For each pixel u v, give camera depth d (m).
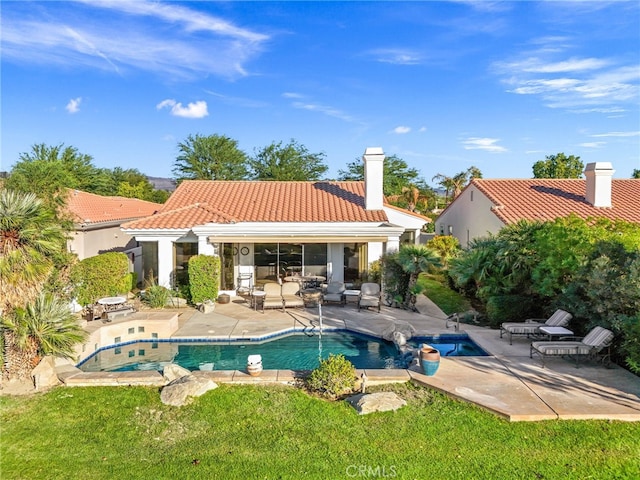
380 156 33.38
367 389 14.63
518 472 9.89
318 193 37.78
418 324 23.11
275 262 32.16
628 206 33.91
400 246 28.34
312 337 22.33
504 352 18.06
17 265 14.52
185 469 10.15
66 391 14.48
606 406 12.84
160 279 29.94
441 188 86.19
